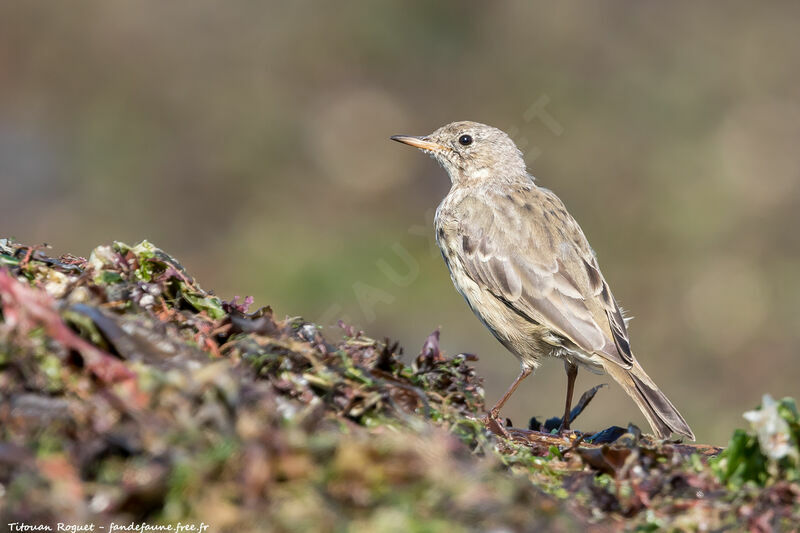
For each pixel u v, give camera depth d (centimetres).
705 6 2089
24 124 1958
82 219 1798
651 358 1639
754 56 2019
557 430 600
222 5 2136
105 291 441
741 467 427
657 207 1812
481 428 474
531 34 2086
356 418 414
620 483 430
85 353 368
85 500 325
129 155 1938
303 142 1981
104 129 1961
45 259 485
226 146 1958
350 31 2102
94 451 336
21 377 365
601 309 785
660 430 685
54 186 1842
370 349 496
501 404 804
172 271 484
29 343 372
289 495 330
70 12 2080
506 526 341
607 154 1894
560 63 2036
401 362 500
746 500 407
